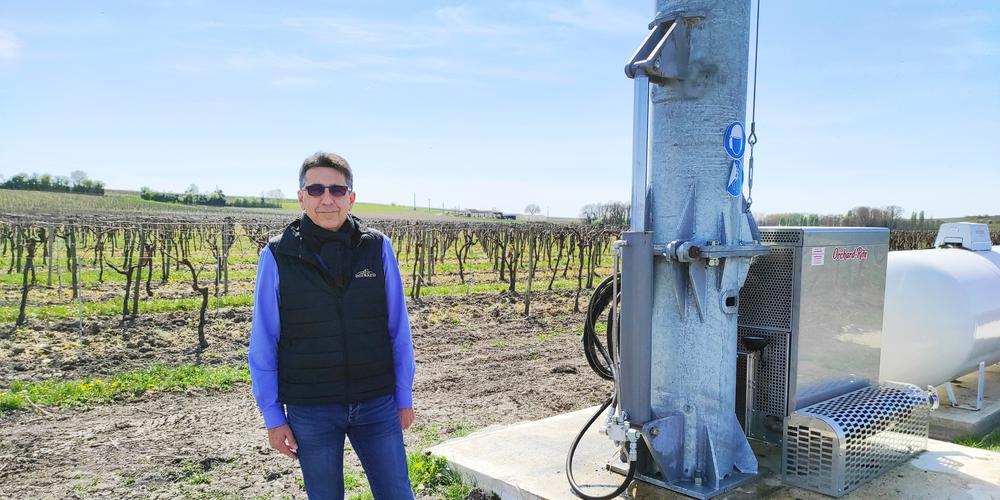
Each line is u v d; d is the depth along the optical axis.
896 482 3.49
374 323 2.74
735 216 3.33
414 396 7.11
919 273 5.56
